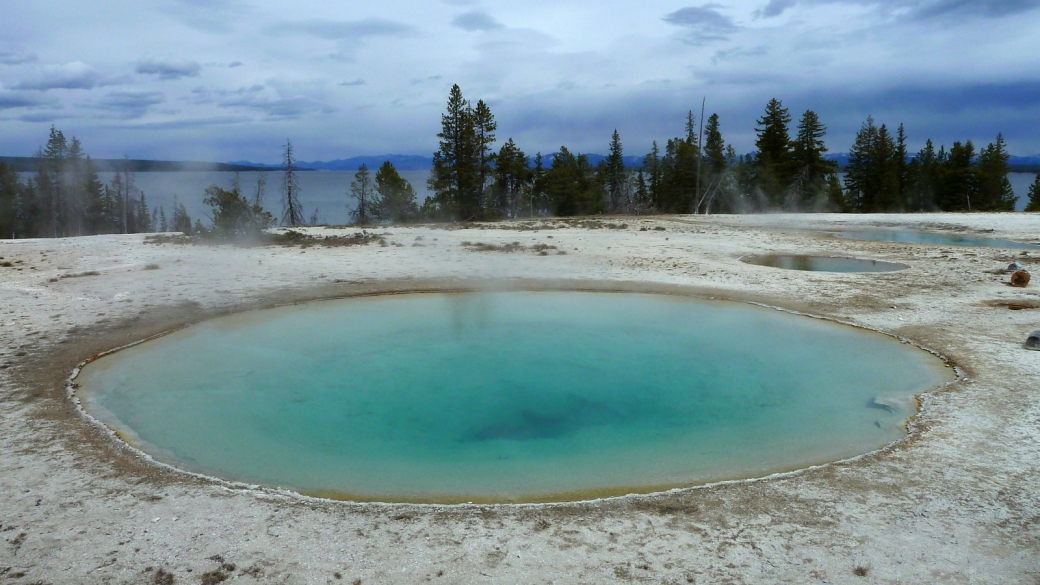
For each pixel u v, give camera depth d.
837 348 9.47
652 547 4.29
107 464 5.55
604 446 6.28
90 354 8.96
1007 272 14.77
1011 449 5.75
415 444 6.34
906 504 4.84
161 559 4.10
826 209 45.88
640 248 19.36
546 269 15.84
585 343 9.95
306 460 5.91
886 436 6.35
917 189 51.50
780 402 7.43
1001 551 4.21
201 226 22.53
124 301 12.09
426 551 4.23
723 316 11.53
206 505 4.85
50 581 3.86
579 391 7.92
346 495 5.21
